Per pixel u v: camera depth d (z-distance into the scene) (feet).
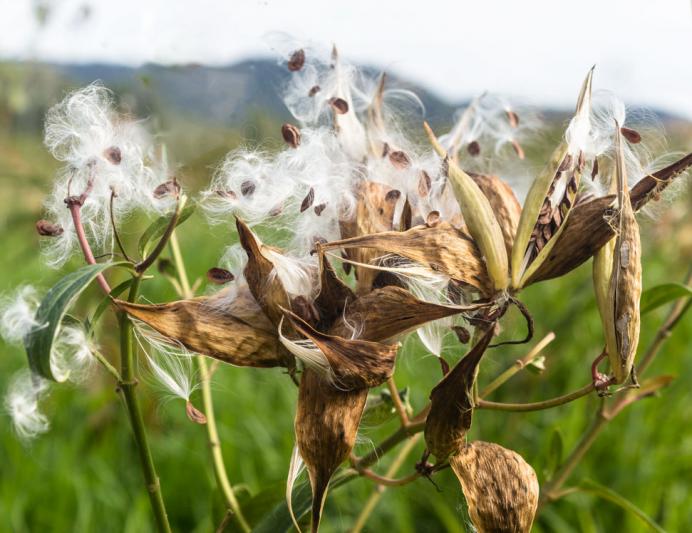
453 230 1.53
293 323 1.48
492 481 1.51
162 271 1.94
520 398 3.63
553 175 1.54
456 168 1.54
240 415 4.02
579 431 3.73
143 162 1.61
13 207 4.12
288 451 3.87
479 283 1.53
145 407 3.96
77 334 1.55
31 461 3.68
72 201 1.56
